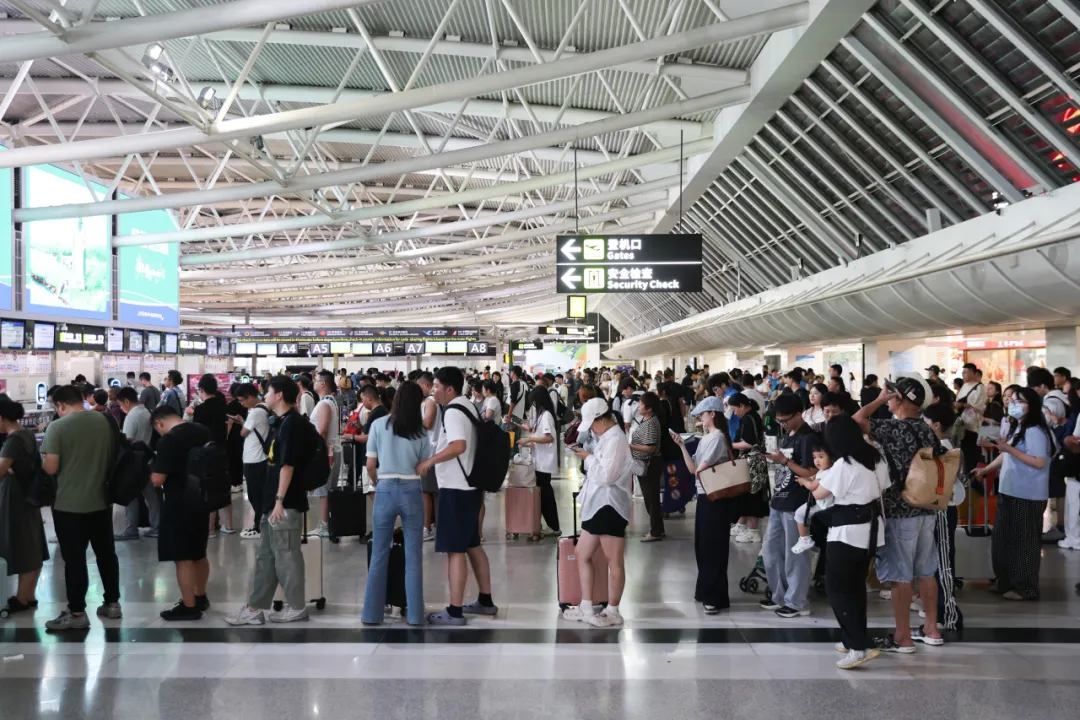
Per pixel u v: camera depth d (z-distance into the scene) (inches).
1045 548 359.6
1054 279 454.0
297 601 259.6
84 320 829.8
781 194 737.6
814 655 227.9
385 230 1843.0
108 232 898.7
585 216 1409.9
